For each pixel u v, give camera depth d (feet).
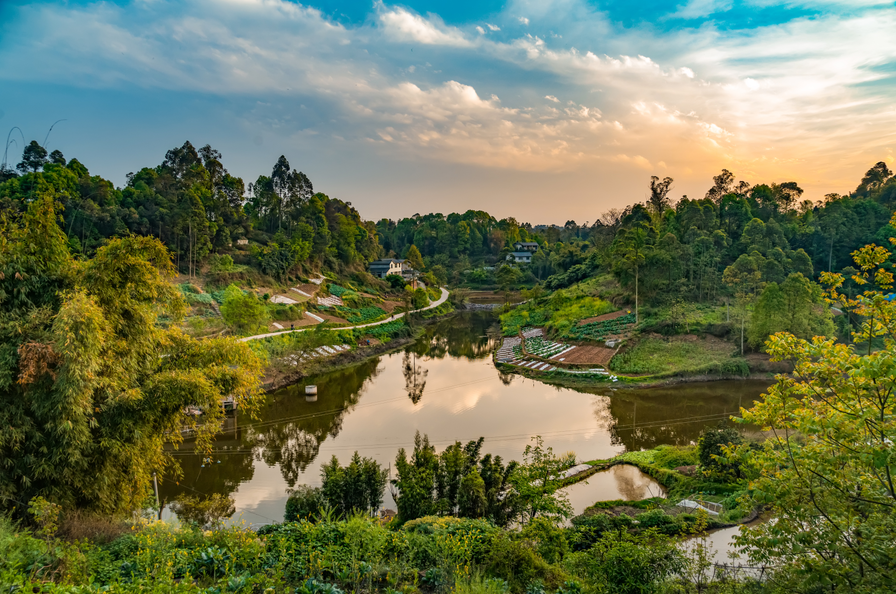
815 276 280.92
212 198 340.39
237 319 212.84
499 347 265.34
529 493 61.87
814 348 30.76
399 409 158.81
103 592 27.66
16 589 26.45
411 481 77.20
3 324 42.86
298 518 73.41
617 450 123.85
